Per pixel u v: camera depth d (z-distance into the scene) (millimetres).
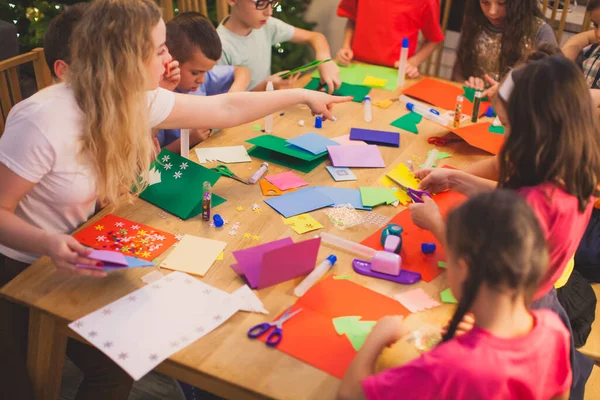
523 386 965
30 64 3594
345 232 1559
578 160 1167
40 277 1349
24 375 1481
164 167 1741
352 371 1073
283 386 1110
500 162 1245
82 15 1369
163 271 1390
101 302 1286
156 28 1380
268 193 1709
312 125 2129
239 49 2596
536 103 1165
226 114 1763
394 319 1142
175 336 1206
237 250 1463
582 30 2863
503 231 913
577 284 1767
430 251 1481
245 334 1222
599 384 1906
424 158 1948
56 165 1391
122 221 1553
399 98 2377
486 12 2582
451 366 930
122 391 1655
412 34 2760
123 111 1389
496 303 941
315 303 1307
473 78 2521
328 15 4121
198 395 1863
